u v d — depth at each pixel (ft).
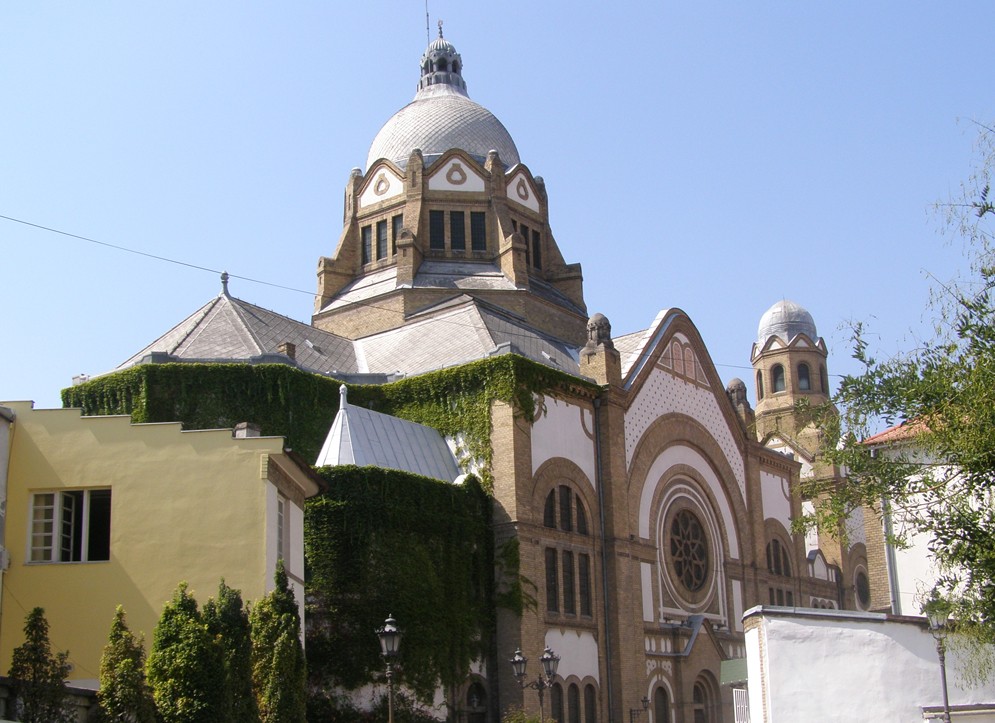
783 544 235.61
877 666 108.37
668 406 204.54
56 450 113.19
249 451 112.47
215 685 86.94
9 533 111.24
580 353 191.83
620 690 174.09
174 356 169.07
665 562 195.00
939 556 85.87
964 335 81.05
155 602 108.99
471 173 230.68
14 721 70.08
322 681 137.80
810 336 311.06
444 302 213.25
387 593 143.23
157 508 111.45
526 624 159.12
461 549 157.79
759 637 111.75
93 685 106.93
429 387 175.42
